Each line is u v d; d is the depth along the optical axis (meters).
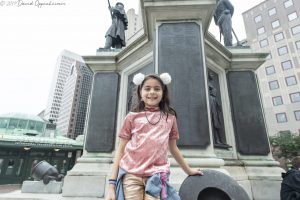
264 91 47.34
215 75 7.81
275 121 44.16
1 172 21.94
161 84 2.21
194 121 5.17
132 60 8.29
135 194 1.76
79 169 7.13
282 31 48.41
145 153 1.90
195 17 6.29
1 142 21.78
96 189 6.66
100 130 7.95
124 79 8.50
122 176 1.89
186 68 5.67
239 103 7.64
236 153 7.00
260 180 6.32
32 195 6.90
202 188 2.50
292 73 44.47
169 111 2.20
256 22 53.75
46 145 23.59
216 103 7.04
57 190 7.64
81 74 87.50
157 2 6.09
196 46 5.91
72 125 81.00
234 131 7.28
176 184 4.05
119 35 10.04
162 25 6.27
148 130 2.02
